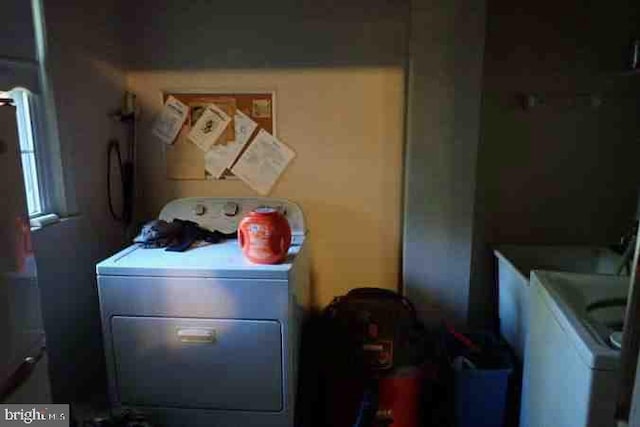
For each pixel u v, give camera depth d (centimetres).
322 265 252
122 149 238
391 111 235
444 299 235
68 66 195
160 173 249
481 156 240
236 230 226
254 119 241
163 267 174
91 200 213
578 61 229
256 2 231
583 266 235
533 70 232
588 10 225
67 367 197
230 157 244
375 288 235
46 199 190
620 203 239
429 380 208
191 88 240
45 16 181
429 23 213
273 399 180
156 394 183
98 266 175
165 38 236
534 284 165
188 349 178
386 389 197
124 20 236
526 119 236
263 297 173
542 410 150
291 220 228
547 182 242
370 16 228
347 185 244
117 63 231
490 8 228
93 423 173
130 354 181
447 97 217
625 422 97
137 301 177
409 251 233
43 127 187
